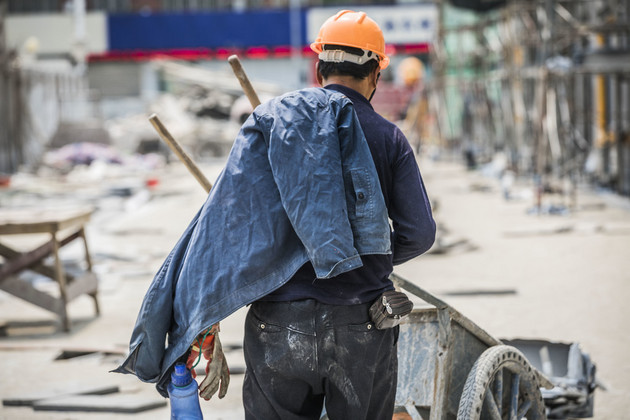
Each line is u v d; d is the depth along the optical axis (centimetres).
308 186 443
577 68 2661
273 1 8775
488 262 1702
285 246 455
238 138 469
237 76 540
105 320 1316
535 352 865
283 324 458
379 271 468
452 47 5897
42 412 879
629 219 2208
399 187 475
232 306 450
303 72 8588
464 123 4931
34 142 4616
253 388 482
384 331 472
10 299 1505
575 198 2609
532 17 3381
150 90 8494
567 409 795
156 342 474
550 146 2889
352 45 486
